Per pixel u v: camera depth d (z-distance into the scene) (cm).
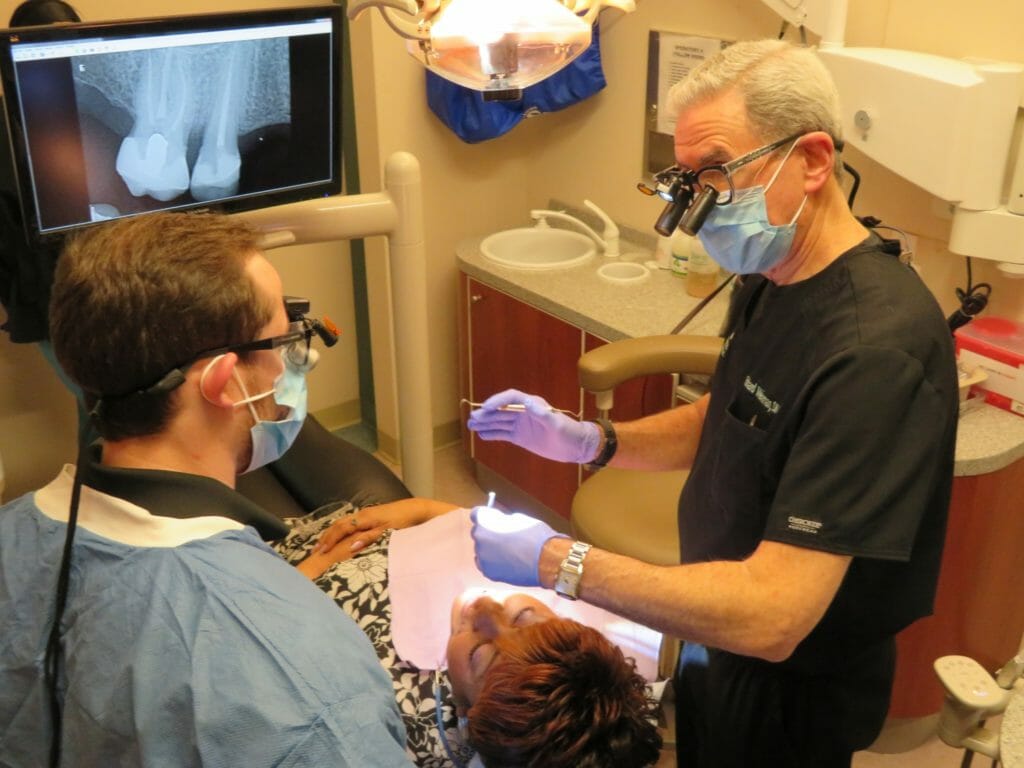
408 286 191
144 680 80
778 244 119
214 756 78
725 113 115
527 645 122
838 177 120
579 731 114
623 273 271
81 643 84
